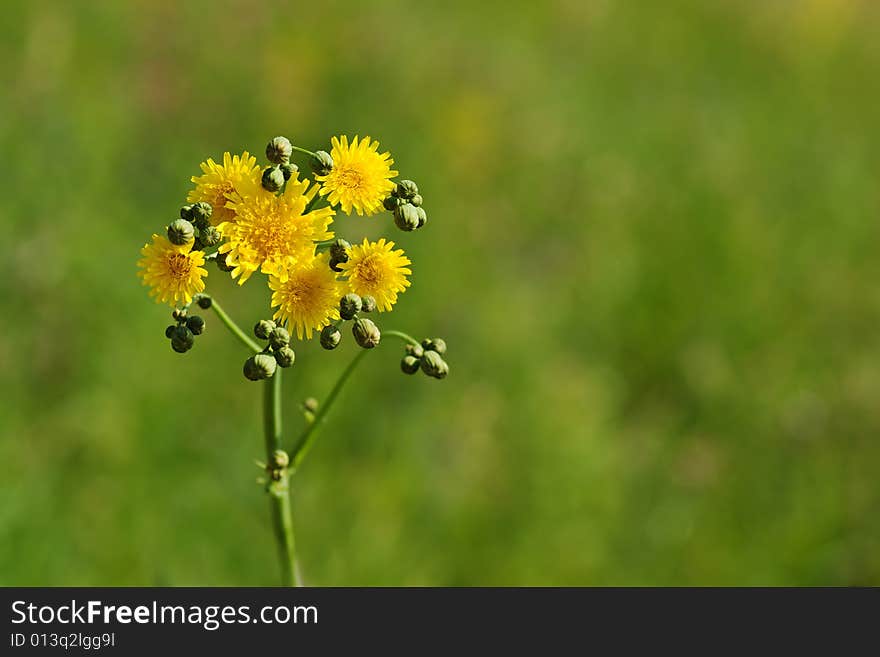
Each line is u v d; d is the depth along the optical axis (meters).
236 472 6.16
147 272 3.06
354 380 6.83
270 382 3.46
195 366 6.65
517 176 9.19
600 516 6.68
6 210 7.00
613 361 8.08
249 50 9.52
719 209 9.23
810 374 8.10
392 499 6.32
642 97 11.25
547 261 8.66
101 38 9.09
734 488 7.18
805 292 8.77
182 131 8.67
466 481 6.54
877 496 7.16
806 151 10.73
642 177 9.72
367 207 3.11
